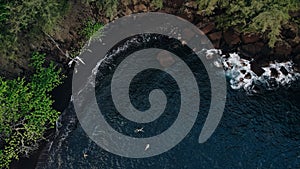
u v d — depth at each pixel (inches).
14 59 1080.2
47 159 1067.3
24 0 958.4
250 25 1107.9
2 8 976.9
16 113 999.6
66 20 1145.4
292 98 1130.0
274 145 1061.1
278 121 1098.1
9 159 1037.8
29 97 1009.5
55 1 1015.6
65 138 1098.1
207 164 1045.8
